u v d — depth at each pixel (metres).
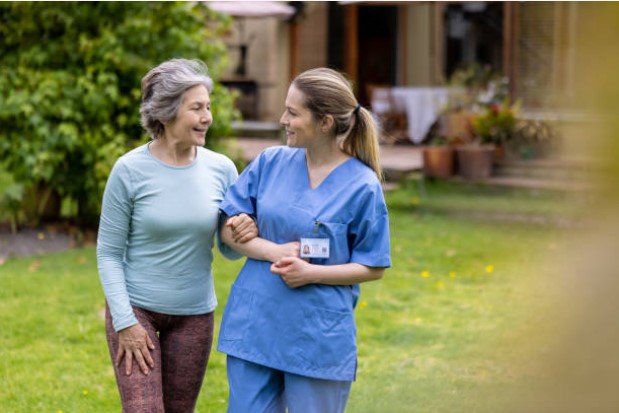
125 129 8.85
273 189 2.94
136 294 3.01
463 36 18.55
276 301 2.86
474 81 15.93
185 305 3.04
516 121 12.75
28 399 4.47
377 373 4.94
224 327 2.99
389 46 19.11
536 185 11.09
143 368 2.93
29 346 5.38
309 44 17.58
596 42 0.92
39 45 8.60
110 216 2.99
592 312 0.95
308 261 2.86
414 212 10.73
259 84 18.53
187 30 8.98
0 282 6.88
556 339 0.98
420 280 7.31
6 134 8.57
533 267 1.39
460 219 10.14
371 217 2.83
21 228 8.92
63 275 7.20
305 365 2.82
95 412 4.33
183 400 3.11
